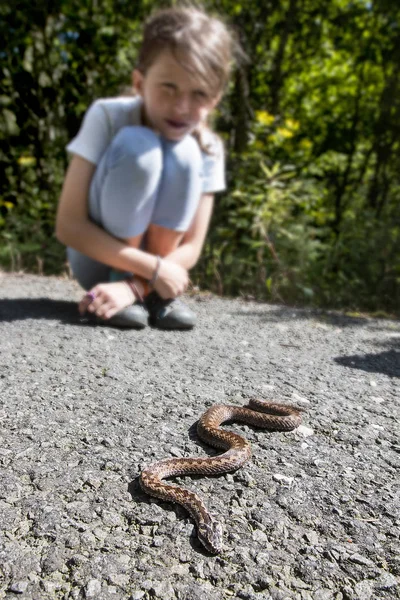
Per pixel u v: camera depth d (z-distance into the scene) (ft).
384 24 5.70
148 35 2.16
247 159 4.29
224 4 4.82
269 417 1.59
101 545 1.05
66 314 2.60
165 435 1.50
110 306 2.35
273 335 2.56
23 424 1.49
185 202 2.35
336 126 6.70
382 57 5.87
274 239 3.68
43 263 3.86
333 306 3.46
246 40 4.91
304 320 2.89
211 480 1.31
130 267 2.33
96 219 2.42
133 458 1.37
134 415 1.59
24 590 0.94
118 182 2.20
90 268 2.59
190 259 2.55
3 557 1.01
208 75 2.10
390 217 4.24
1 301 2.80
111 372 1.90
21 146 4.18
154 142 2.20
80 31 4.06
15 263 3.81
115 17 4.40
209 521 1.10
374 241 3.83
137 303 2.47
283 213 3.83
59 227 2.36
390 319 3.09
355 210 4.80
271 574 1.01
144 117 2.40
